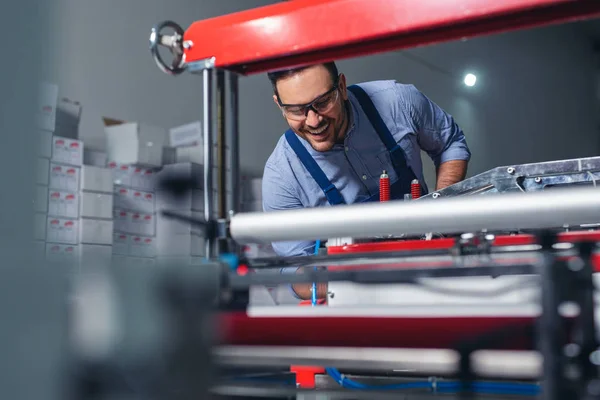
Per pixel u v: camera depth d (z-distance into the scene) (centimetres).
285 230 99
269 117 573
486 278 122
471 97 740
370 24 98
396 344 82
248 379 113
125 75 491
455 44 726
